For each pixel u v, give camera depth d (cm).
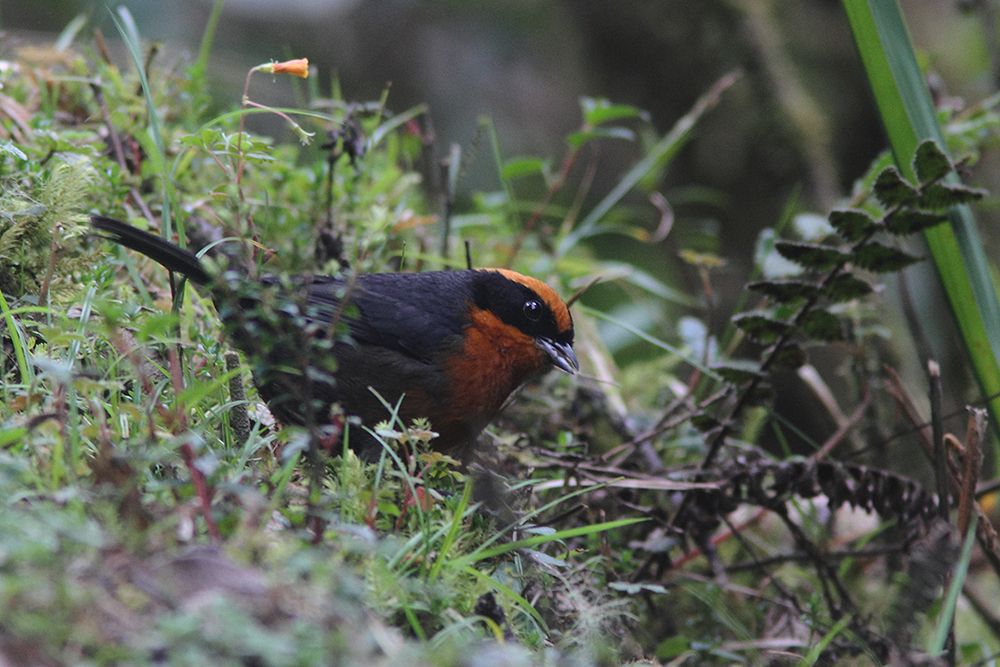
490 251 1333
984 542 947
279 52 2372
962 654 1068
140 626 462
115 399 697
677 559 1116
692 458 1177
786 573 1152
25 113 1070
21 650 434
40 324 762
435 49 2616
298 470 751
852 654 947
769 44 1898
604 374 1273
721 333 1884
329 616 476
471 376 940
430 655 484
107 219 849
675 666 940
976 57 1944
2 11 1903
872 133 1908
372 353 916
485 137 2362
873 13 1009
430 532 668
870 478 990
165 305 973
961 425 1393
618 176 2375
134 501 544
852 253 973
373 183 1259
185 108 1188
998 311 991
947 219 981
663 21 1964
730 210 1916
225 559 503
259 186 1129
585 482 995
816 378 1279
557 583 754
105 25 1814
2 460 549
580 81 2280
